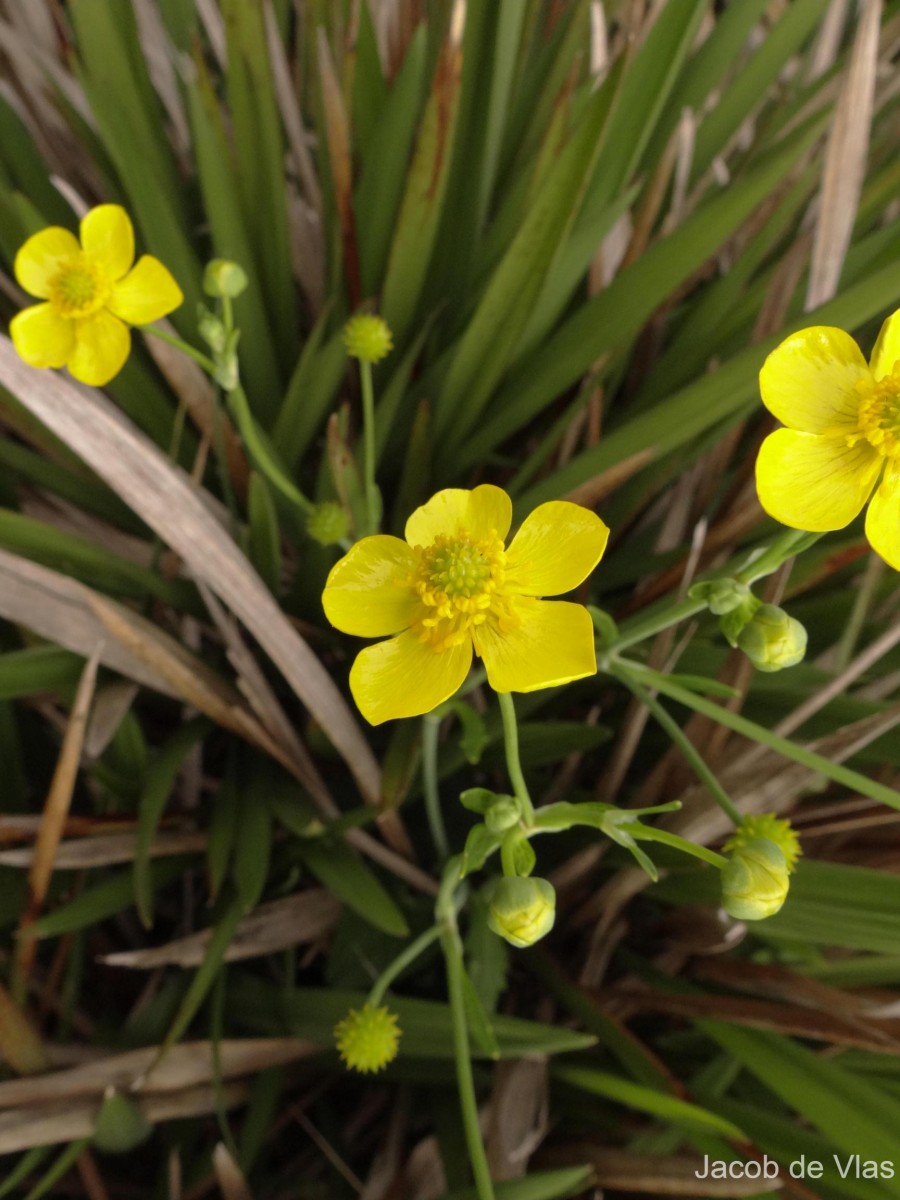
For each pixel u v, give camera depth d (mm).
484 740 136
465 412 192
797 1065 147
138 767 170
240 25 180
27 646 173
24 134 200
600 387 185
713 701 163
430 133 170
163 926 185
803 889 150
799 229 210
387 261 204
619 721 186
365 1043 132
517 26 186
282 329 209
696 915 163
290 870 173
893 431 107
